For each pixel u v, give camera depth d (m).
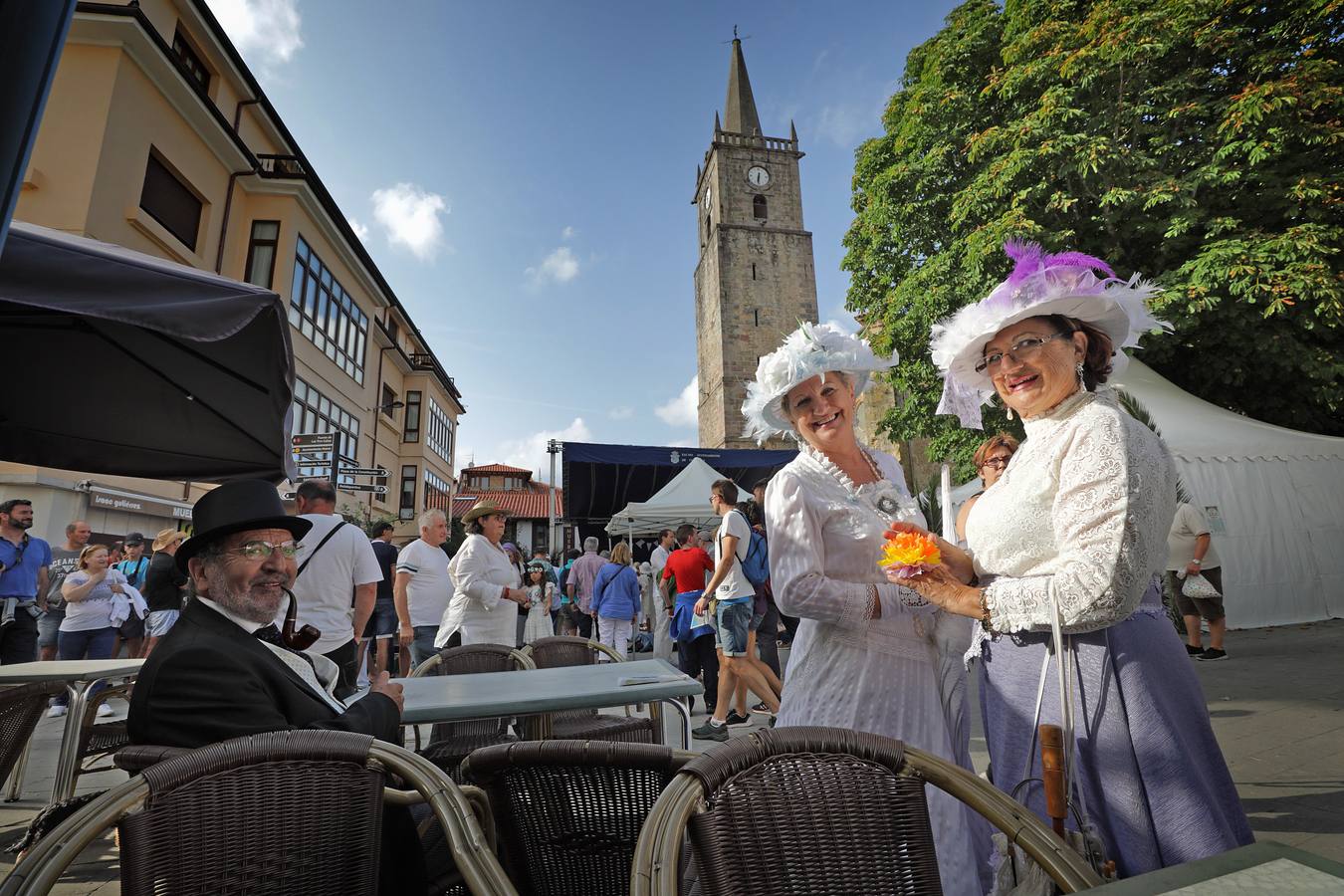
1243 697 5.09
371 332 22.22
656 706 3.50
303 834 1.38
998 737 1.59
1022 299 1.59
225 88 15.10
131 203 11.35
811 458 2.04
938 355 1.86
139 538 9.12
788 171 38.03
